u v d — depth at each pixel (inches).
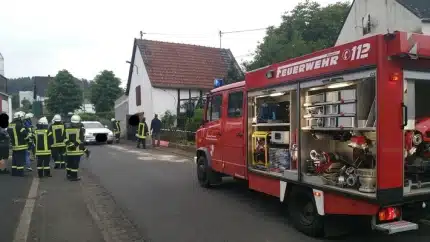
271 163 253.4
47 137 428.8
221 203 299.0
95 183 391.9
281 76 237.3
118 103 1328.7
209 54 1082.7
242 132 288.0
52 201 306.7
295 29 934.4
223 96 322.3
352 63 180.9
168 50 1042.7
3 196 323.0
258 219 252.8
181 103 947.3
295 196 226.2
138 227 237.3
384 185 168.7
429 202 184.7
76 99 1717.5
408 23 551.5
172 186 371.6
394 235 213.3
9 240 211.5
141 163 550.9
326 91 206.8
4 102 923.4
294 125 230.2
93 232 227.0
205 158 358.3
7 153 457.1
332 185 197.0
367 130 176.7
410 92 177.6
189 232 226.5
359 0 649.0
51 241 210.4
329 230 207.2
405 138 178.5
